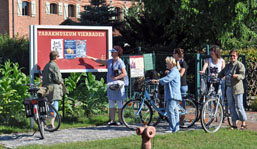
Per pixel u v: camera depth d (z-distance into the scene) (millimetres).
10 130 9141
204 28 17828
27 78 10578
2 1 32406
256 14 17281
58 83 9117
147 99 9562
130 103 9539
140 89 9516
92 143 7633
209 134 8570
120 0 40406
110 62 9945
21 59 21641
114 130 9344
